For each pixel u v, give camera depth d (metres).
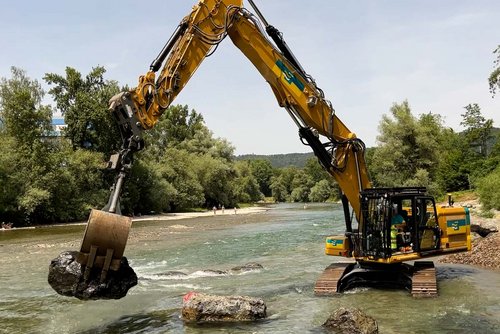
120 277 9.67
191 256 24.61
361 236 14.28
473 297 12.71
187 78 12.52
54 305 13.64
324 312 11.80
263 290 14.90
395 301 12.66
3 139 56.75
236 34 13.82
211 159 93.00
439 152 65.12
